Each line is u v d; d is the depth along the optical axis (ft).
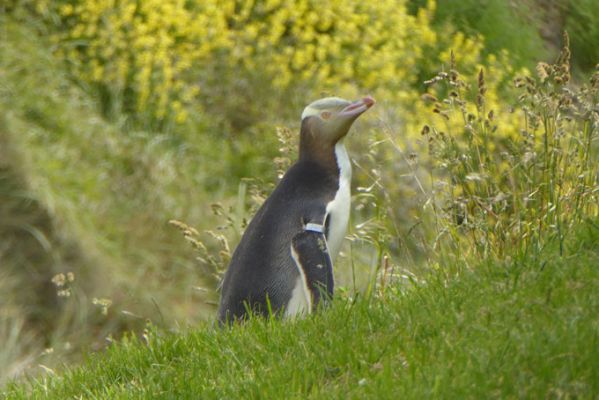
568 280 40.93
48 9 102.17
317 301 51.01
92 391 44.75
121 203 86.94
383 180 83.05
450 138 57.77
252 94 100.01
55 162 87.35
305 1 107.55
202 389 39.58
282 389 37.37
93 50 100.32
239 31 105.09
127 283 79.46
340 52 107.24
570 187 53.26
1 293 75.56
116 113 96.58
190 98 98.37
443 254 53.98
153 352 45.32
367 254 73.77
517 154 55.21
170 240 84.84
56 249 79.20
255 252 52.80
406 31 111.45
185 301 80.48
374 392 35.01
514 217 51.47
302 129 55.06
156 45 101.81
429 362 36.58
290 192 54.08
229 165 94.22
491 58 108.78
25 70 96.17
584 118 54.13
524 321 37.91
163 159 91.91
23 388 48.32
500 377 33.99
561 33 126.52
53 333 74.84
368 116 92.58
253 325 44.78
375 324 41.47
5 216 79.66
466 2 119.24
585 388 32.53
